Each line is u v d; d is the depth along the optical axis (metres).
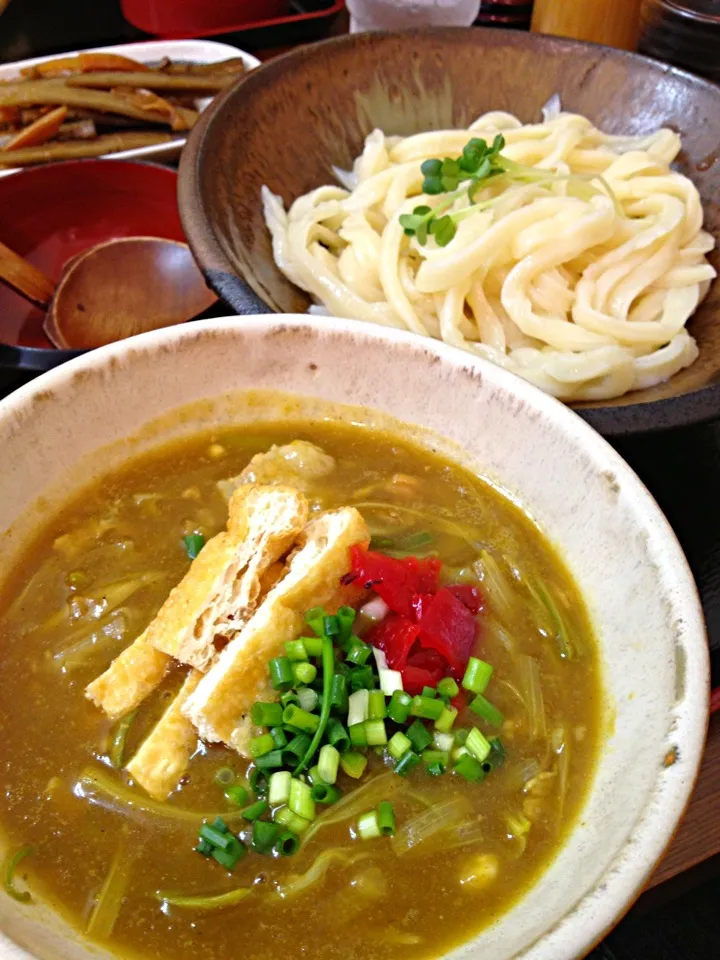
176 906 0.19
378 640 0.22
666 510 0.30
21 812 0.20
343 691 0.20
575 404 0.34
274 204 0.39
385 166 0.42
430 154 0.42
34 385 0.23
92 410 0.24
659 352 0.34
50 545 0.24
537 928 0.17
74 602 0.23
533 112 0.45
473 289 0.36
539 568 0.25
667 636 0.20
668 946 0.31
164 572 0.24
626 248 0.37
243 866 0.19
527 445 0.25
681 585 0.20
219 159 0.36
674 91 0.42
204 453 0.27
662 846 0.16
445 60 0.44
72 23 0.61
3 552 0.23
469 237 0.36
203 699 0.20
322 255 0.38
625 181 0.40
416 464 0.27
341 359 0.26
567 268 0.38
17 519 0.24
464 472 0.27
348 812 0.20
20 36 0.59
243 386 0.27
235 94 0.38
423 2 0.49
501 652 0.23
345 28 0.60
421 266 0.36
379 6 0.50
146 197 0.43
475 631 0.23
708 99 0.41
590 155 0.42
